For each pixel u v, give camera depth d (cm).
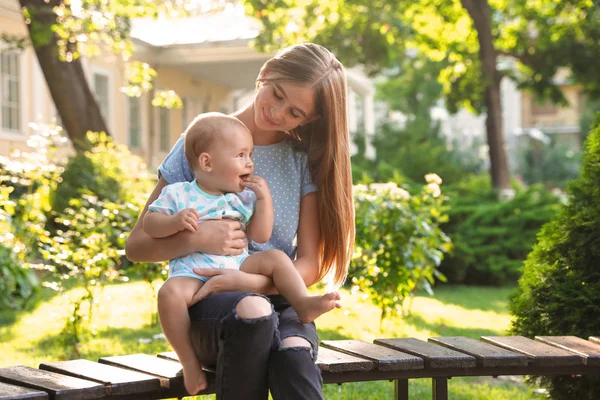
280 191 328
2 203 871
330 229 333
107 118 2047
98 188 1170
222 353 276
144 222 301
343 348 353
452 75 2170
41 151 1084
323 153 329
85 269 680
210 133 304
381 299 743
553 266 460
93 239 702
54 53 1273
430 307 930
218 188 307
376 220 742
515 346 372
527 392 524
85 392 277
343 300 910
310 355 281
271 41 1589
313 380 275
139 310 814
